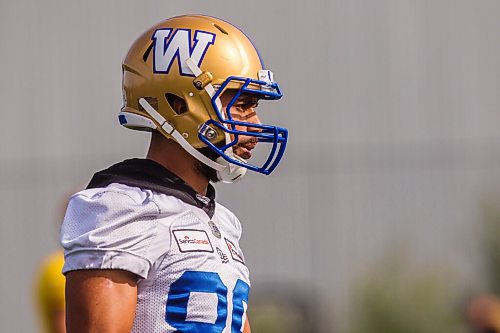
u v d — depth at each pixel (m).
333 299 37.16
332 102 43.16
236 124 11.05
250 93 11.16
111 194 10.40
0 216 38.44
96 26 43.44
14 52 43.12
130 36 43.38
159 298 10.35
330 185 38.81
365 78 43.66
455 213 39.06
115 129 42.47
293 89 42.94
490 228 35.41
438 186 39.44
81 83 42.97
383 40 44.12
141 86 11.17
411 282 32.59
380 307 32.22
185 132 11.04
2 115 42.78
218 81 11.04
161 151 11.23
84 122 42.62
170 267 10.41
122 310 10.08
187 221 10.70
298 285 37.44
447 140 43.22
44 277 15.70
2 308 37.50
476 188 39.28
